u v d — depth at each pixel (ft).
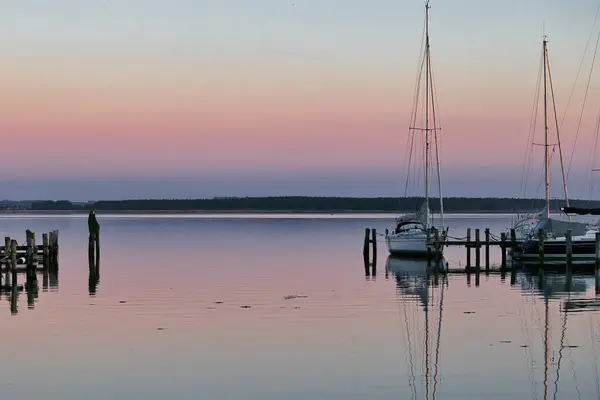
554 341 93.45
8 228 473.26
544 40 224.53
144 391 73.97
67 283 148.97
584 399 71.56
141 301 124.06
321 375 79.00
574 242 191.72
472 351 88.58
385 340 94.02
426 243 202.80
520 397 72.08
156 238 326.65
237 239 319.47
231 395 72.74
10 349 89.40
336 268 181.68
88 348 89.97
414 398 71.67
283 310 115.03
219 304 120.78
